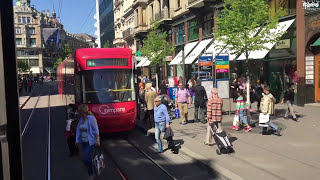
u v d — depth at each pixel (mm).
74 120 8141
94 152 5898
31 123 14391
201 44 23328
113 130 10219
